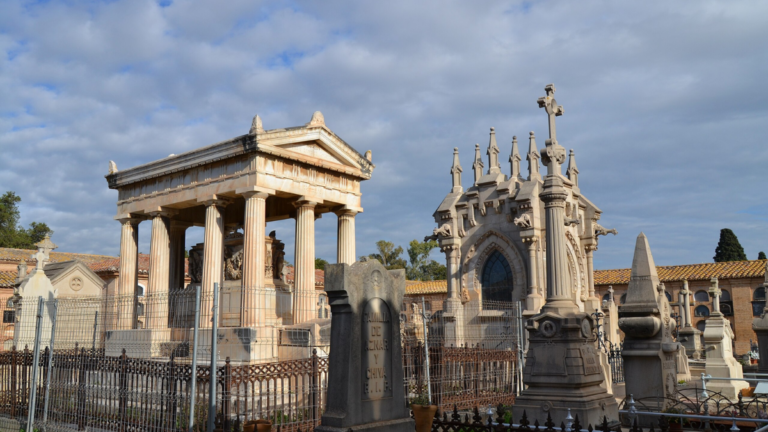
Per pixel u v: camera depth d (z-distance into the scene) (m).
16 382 18.75
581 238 34.75
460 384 19.95
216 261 26.70
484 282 32.94
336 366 11.20
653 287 16.27
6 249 55.06
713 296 24.08
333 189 29.39
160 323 23.45
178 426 14.11
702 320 55.31
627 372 16.16
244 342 20.66
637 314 16.19
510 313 30.78
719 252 76.56
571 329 14.70
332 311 11.48
